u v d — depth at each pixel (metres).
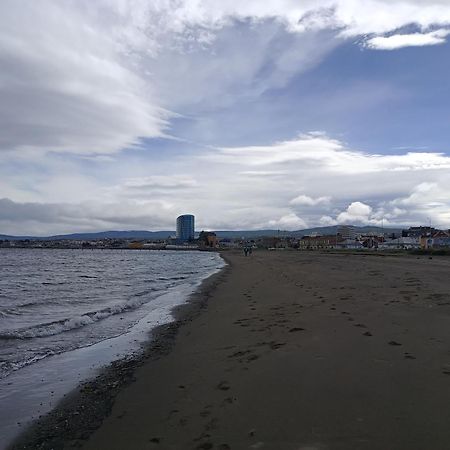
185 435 4.57
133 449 4.38
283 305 13.69
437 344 7.24
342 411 4.71
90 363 8.11
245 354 7.68
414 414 4.51
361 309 11.31
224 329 10.62
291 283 21.97
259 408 5.02
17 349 9.35
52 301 18.92
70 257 107.38
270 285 22.12
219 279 30.02
